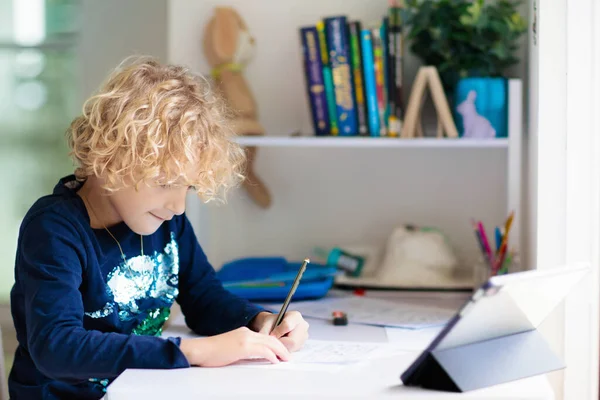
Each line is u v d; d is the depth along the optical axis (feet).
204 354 3.30
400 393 2.87
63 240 3.64
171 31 6.21
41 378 3.94
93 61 10.01
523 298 2.88
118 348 3.28
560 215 4.64
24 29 10.23
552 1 4.58
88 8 9.91
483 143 5.44
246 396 2.90
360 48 5.62
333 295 5.55
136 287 4.10
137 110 3.62
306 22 6.23
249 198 6.40
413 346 3.81
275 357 3.38
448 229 6.25
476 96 5.49
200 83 4.10
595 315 4.61
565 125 4.60
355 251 6.20
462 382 2.86
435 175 6.25
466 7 5.60
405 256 5.78
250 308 4.17
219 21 5.98
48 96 10.39
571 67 4.57
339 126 5.69
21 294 3.94
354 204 6.35
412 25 5.97
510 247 5.38
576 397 4.66
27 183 10.67
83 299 3.86
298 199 6.40
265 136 6.12
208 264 4.58
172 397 2.89
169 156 3.54
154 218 3.75
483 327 2.93
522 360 3.08
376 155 6.30
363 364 3.36
